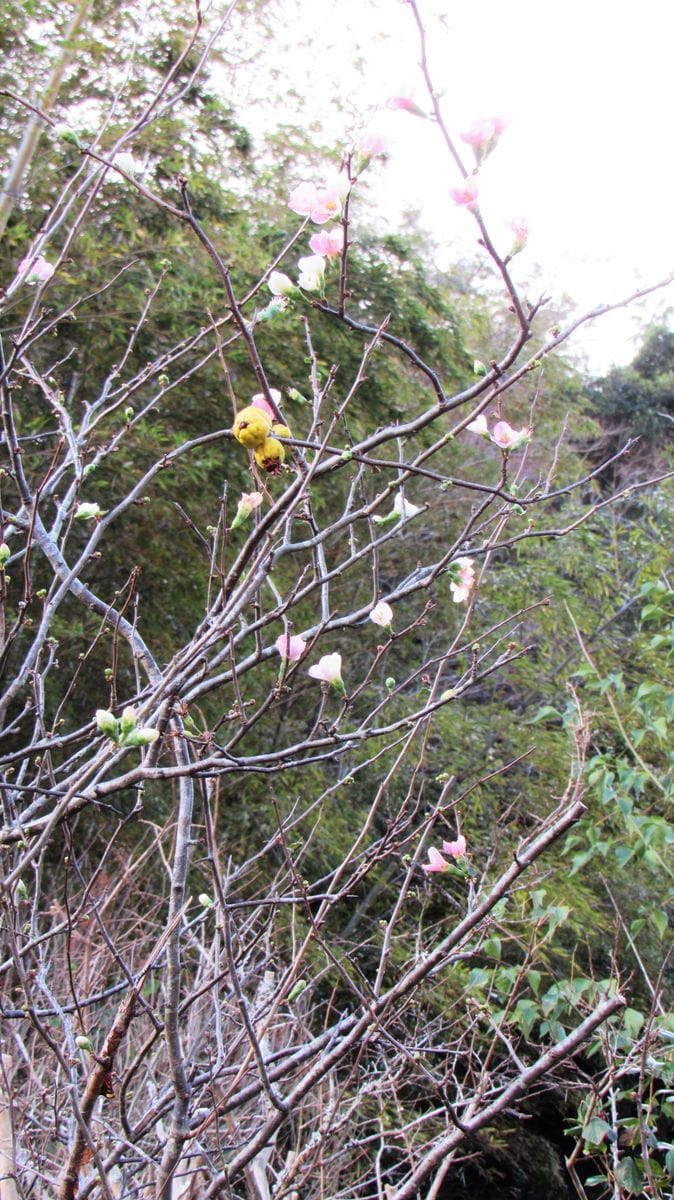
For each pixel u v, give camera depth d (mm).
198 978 2234
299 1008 2553
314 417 1527
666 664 5891
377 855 1638
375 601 1531
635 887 5832
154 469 1732
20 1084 2424
